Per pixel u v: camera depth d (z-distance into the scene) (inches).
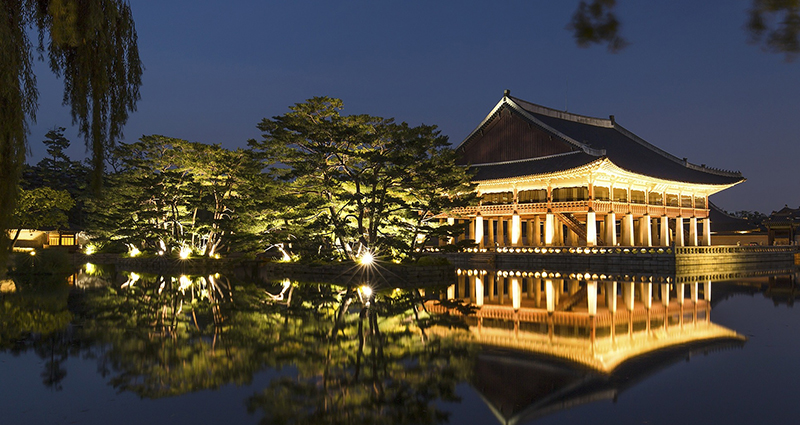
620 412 465.1
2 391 522.0
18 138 422.6
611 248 2235.5
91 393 516.1
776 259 2787.9
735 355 674.8
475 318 989.2
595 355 680.4
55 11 428.5
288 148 1887.3
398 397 509.7
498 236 3105.3
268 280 1830.7
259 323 917.2
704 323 932.6
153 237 2439.7
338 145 1815.9
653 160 3078.2
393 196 1888.5
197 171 2399.1
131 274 2073.1
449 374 589.3
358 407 480.1
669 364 631.2
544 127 2760.8
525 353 690.8
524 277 2016.5
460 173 2065.7
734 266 2443.4
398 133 1766.7
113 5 491.5
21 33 437.7
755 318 987.3
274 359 656.4
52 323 909.2
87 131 482.9
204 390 527.5
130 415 458.6
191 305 1152.2
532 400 499.5
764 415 454.0
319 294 1398.9
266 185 2114.9
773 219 3432.6
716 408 472.4
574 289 1557.6
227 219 2452.0
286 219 1911.9
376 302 1231.5
